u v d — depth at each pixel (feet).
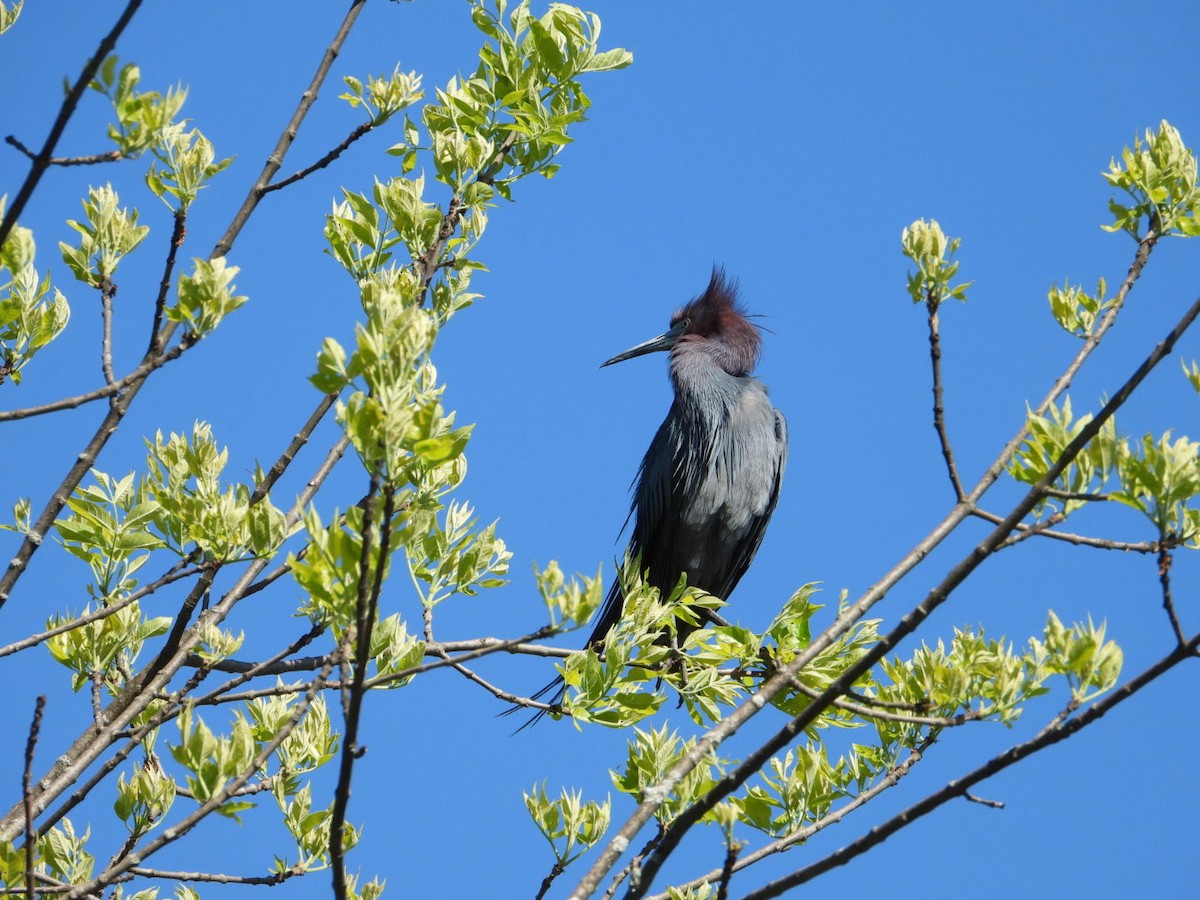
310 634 27.43
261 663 28.73
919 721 24.34
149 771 26.30
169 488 28.43
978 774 21.35
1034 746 21.24
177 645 27.76
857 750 30.07
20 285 27.37
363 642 18.83
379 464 19.04
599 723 27.43
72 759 26.07
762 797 28.53
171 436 29.12
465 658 21.85
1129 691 20.81
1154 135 27.78
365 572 18.75
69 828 26.99
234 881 26.55
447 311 31.48
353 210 33.01
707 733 24.54
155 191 25.12
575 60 34.37
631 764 28.45
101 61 20.39
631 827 23.21
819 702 22.65
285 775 27.81
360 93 32.40
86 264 27.37
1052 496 22.90
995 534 22.75
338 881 19.86
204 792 21.76
